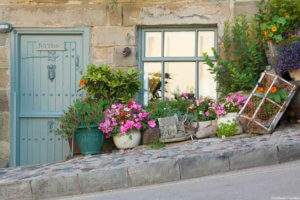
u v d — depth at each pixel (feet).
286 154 34.45
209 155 34.04
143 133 38.73
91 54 42.65
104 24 42.57
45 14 42.75
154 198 30.76
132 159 35.53
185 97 41.55
